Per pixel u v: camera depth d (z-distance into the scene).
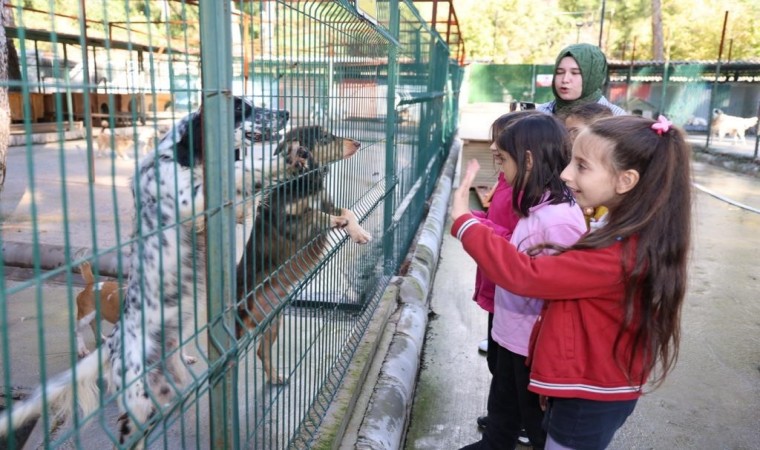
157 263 2.32
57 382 1.71
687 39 43.78
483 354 4.31
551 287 1.84
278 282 2.18
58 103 0.98
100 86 1.18
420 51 6.71
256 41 2.00
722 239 7.91
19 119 12.66
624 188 1.82
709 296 5.62
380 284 4.47
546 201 2.31
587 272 1.81
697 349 4.43
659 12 38.19
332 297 3.14
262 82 1.79
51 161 11.07
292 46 2.07
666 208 1.76
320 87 2.55
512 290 1.91
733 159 17.00
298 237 2.56
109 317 3.38
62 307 4.34
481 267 1.99
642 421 3.46
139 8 4.03
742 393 3.80
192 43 2.37
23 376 3.26
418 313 4.47
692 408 3.61
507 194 2.85
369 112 3.73
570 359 1.89
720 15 42.19
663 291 1.77
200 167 2.33
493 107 12.12
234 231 1.67
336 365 3.20
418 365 3.98
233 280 1.69
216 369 1.64
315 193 2.61
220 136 1.59
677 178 1.77
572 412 1.93
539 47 55.44
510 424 2.55
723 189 12.52
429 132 8.52
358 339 3.59
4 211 7.24
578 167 1.88
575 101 3.76
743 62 22.25
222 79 1.57
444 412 3.54
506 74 26.44
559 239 2.26
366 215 3.45
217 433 1.74
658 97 25.28
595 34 56.72
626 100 25.20
